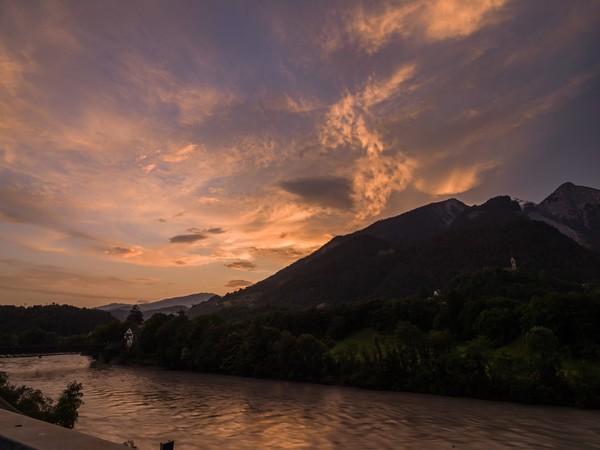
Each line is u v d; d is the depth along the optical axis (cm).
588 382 5344
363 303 14200
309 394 6781
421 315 12662
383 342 7756
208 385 7962
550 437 3756
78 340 19688
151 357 13200
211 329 11700
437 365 6775
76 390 2611
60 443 301
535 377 5734
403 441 3678
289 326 13900
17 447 306
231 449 3459
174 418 4728
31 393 2580
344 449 3456
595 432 3938
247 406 5616
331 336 12950
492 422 4456
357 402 5925
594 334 8131
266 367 9225
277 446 3556
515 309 10356
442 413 5016
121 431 4044
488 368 6241
